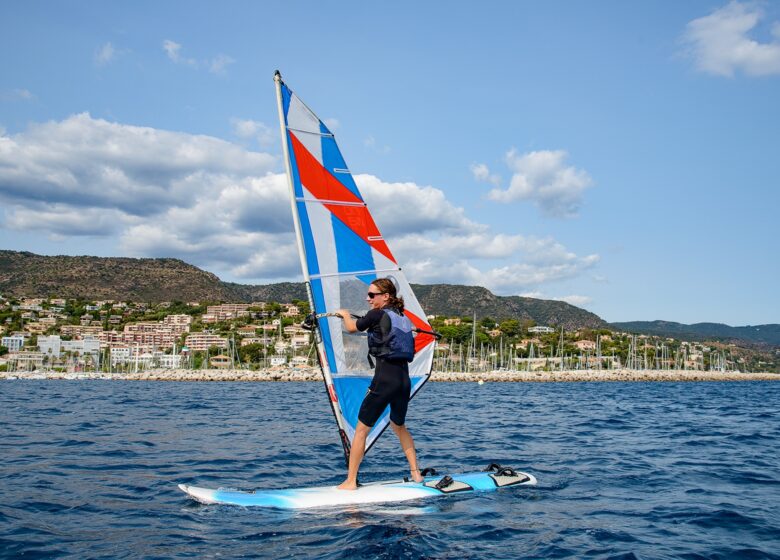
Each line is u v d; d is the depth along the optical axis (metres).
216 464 10.45
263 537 6.02
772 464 10.87
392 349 7.50
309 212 8.18
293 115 8.23
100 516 6.86
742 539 6.20
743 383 136.50
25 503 7.43
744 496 8.20
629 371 172.62
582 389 78.19
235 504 7.31
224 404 30.30
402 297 8.77
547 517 6.92
